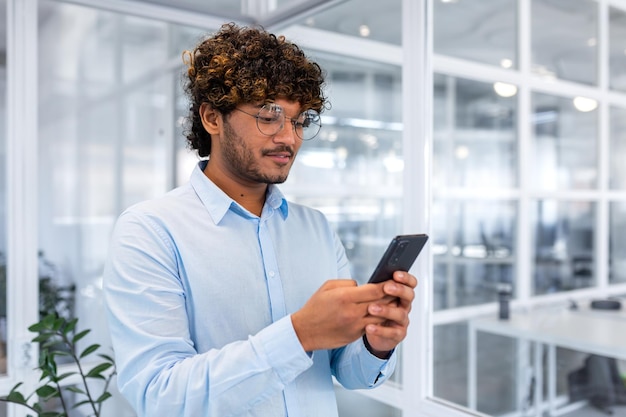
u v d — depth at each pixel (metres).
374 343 0.79
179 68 2.96
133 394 0.77
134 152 3.16
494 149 3.62
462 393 2.86
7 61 1.74
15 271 1.74
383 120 3.03
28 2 1.76
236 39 0.86
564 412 2.76
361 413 2.07
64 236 3.46
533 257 3.67
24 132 1.76
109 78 3.24
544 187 3.72
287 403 0.87
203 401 0.71
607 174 3.79
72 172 3.40
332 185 3.09
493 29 3.31
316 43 2.45
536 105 3.65
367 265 3.13
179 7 2.00
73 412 2.69
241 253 0.90
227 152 0.86
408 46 1.61
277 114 0.82
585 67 3.75
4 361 1.79
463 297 3.41
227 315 0.87
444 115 3.39
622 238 3.83
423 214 1.58
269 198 0.98
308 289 0.96
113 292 0.82
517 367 3.08
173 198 0.93
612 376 2.85
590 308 3.38
